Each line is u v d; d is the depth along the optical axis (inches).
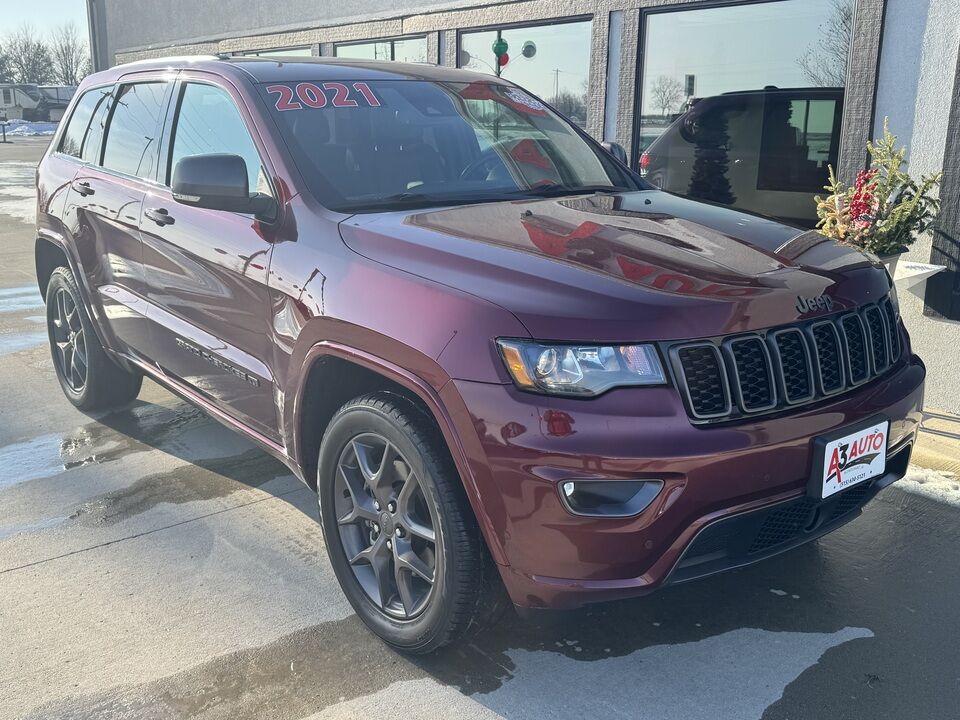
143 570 127.5
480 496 90.9
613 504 86.9
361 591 111.1
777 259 105.6
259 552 132.6
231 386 134.3
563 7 283.1
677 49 257.6
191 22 496.4
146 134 159.2
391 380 103.4
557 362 87.5
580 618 115.5
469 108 148.9
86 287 175.2
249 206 120.8
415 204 124.0
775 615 115.9
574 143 156.8
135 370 170.2
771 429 91.5
